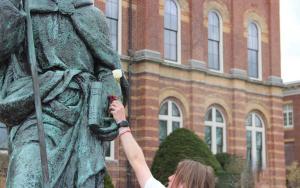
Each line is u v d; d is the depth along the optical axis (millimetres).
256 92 35000
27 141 3803
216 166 26078
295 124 53406
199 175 3527
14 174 3734
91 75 4113
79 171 3930
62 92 3932
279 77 36125
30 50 3795
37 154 3758
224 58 33688
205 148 26281
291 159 53156
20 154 3760
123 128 3975
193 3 31984
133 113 28656
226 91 33312
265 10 36375
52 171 3799
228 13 34344
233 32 34281
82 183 3902
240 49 34375
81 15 4105
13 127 3938
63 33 4047
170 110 30234
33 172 3699
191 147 25797
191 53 31516
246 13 35219
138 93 28875
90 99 4020
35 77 3738
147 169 3816
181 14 31516
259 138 34938
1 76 3998
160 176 25656
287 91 54250
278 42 36469
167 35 30781
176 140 26047
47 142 3838
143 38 29203
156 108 28953
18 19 3805
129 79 28594
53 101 3902
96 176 3994
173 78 30328
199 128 31219
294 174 46438
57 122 3906
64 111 3908
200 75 31594
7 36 3766
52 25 4023
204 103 31844
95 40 4117
